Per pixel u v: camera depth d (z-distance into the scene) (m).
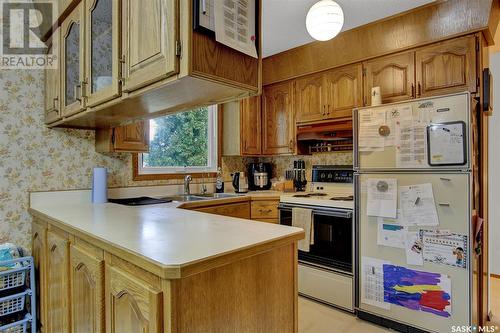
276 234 1.23
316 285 2.72
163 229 1.34
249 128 3.57
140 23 1.27
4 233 2.06
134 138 2.46
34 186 2.18
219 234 1.23
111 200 2.48
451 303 1.94
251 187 3.79
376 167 2.29
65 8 1.91
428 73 2.42
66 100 1.96
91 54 1.66
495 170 3.31
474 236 1.97
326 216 2.66
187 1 1.07
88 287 1.31
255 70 1.32
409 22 2.46
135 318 1.00
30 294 1.81
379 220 2.27
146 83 1.25
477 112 2.22
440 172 2.00
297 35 2.85
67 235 1.55
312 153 3.45
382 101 2.67
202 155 3.53
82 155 2.42
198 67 1.09
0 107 2.05
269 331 1.17
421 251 2.06
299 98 3.32
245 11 1.26
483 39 2.29
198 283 0.93
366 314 2.37
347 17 2.52
